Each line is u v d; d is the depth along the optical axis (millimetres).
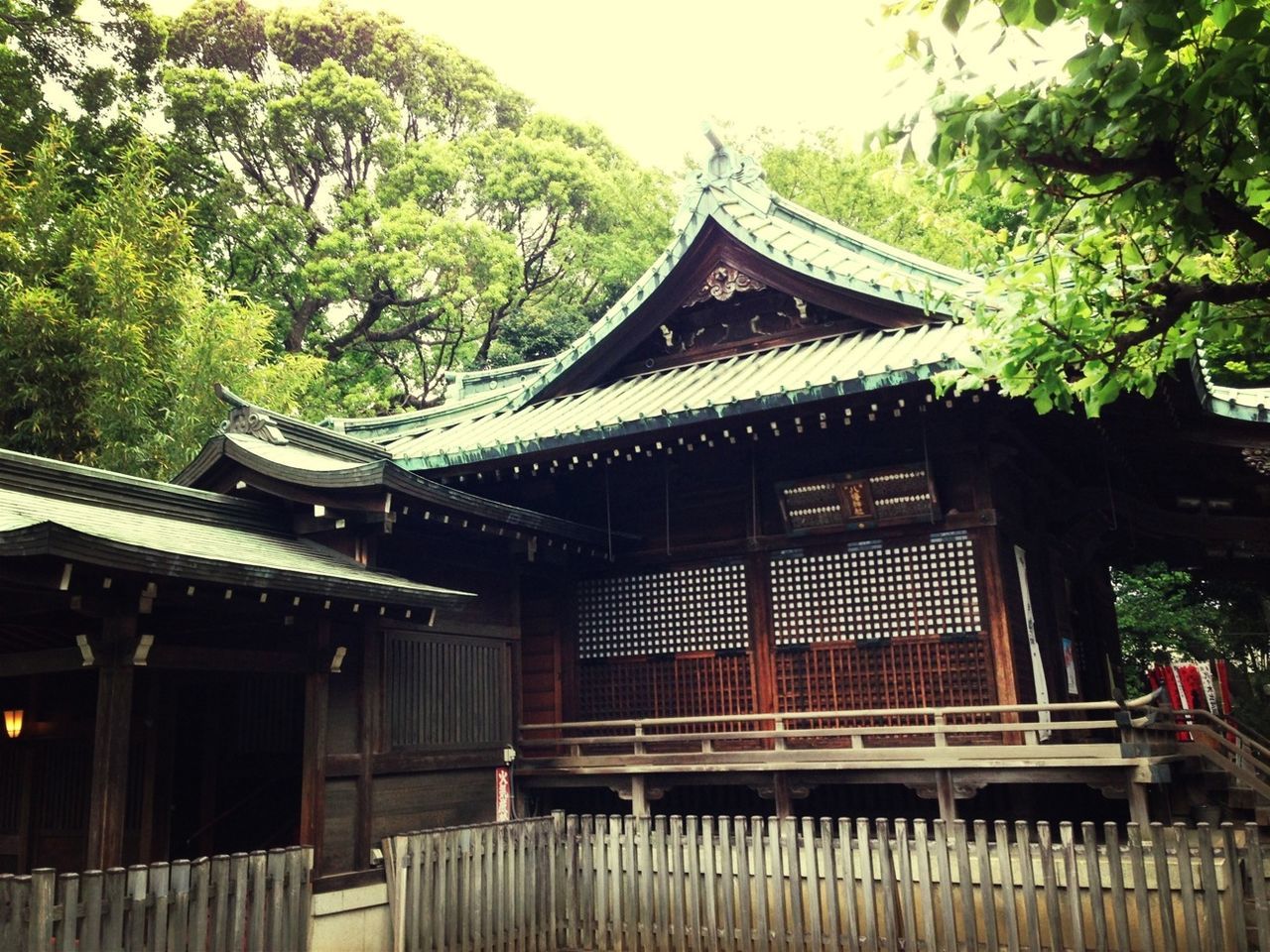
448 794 11062
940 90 5727
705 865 9516
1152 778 9195
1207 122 5316
